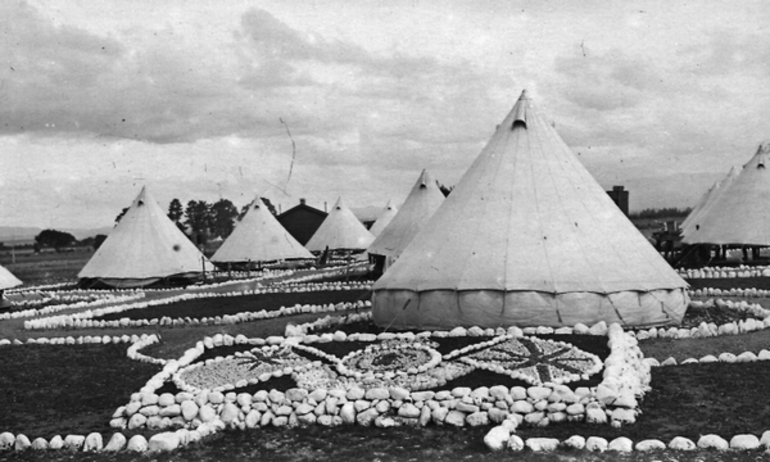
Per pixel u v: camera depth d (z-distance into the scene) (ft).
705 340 51.65
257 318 77.15
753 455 27.94
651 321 58.13
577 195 64.18
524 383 38.09
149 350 58.29
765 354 43.45
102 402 41.68
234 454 31.91
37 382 47.67
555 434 31.86
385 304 62.59
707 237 119.65
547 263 58.54
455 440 31.91
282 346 52.90
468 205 64.54
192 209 254.88
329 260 194.90
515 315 56.34
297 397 36.86
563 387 34.19
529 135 67.56
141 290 119.24
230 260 165.89
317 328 65.87
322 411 35.96
